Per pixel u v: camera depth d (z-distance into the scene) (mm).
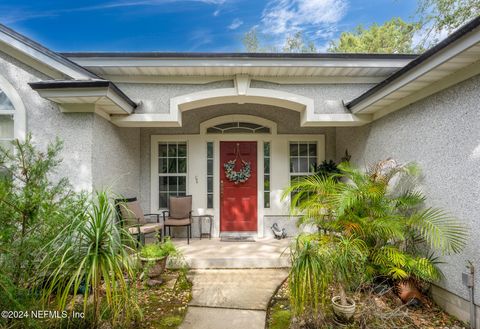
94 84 3289
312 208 3660
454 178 2826
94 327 2324
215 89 4352
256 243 5250
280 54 3943
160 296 3316
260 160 6000
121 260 2355
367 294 2883
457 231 2771
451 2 5805
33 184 2371
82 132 3758
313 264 2383
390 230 3008
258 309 3012
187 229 5348
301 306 2395
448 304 2939
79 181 3732
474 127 2596
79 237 2260
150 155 5930
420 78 2945
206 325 2703
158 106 4301
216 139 5980
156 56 3887
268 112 6004
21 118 3719
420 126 3346
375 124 4410
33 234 2287
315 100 4438
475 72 2566
